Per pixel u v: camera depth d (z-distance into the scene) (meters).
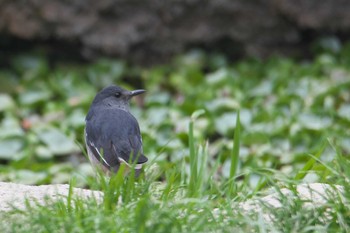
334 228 7.34
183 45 16.97
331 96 14.70
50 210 7.51
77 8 16.47
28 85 16.03
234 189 8.91
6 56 17.05
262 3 16.97
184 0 16.64
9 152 13.07
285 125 13.38
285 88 15.62
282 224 7.32
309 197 8.06
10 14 16.30
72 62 17.08
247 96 15.27
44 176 11.48
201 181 8.86
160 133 13.54
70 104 14.77
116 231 6.90
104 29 16.58
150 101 14.75
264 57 17.25
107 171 9.74
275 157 12.34
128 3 16.58
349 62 16.95
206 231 7.02
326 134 12.28
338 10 16.94
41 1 16.31
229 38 17.09
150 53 16.92
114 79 16.50
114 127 9.86
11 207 7.71
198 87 15.84
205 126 13.66
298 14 16.89
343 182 7.83
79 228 6.93
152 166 9.42
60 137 13.40
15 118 14.44
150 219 6.96
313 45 17.39
